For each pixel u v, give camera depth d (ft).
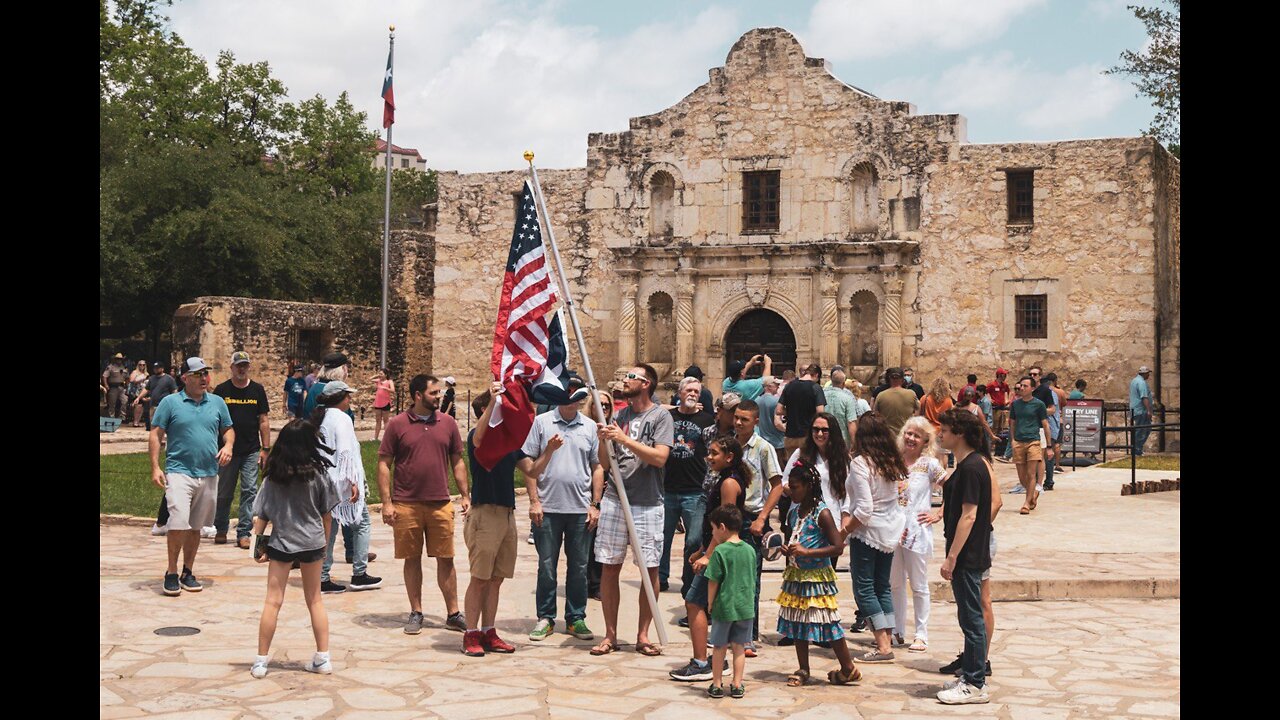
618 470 34.42
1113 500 66.95
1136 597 43.86
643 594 34.88
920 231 103.91
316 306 131.13
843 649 31.19
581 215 116.16
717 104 111.14
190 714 27.22
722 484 33.22
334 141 195.83
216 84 179.22
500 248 120.67
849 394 59.88
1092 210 98.94
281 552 30.96
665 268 112.37
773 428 58.70
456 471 37.58
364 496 43.55
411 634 36.68
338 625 37.68
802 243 106.93
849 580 44.88
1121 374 97.71
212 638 35.19
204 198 145.89
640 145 113.80
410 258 141.08
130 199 142.92
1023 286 100.78
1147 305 97.19
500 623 39.01
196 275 141.79
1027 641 36.70
